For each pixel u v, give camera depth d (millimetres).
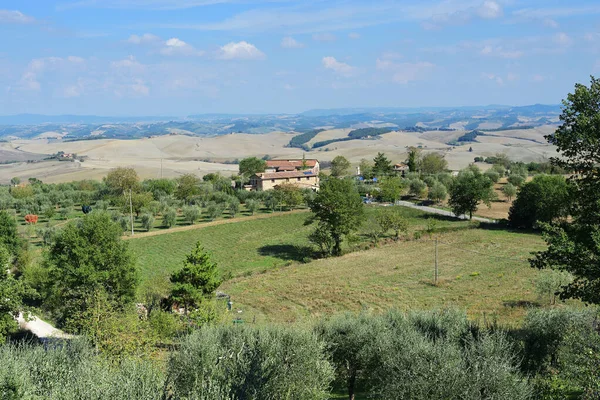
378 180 148500
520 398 18547
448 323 29109
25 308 39000
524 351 25844
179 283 44375
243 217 111875
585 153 25766
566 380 19984
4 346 25656
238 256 83062
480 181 102625
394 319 30875
